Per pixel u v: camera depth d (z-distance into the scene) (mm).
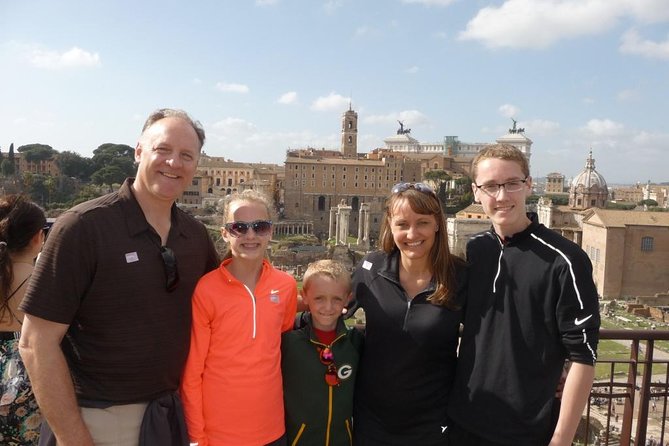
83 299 1263
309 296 1542
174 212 1411
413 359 1482
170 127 1322
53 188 31781
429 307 1488
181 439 1356
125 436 1305
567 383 1324
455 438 1481
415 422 1511
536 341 1377
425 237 1464
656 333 1849
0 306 1558
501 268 1441
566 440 1305
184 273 1377
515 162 1431
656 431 5070
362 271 1611
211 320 1418
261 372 1429
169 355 1340
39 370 1194
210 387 1410
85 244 1229
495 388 1390
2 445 1579
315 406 1521
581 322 1321
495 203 1433
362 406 1573
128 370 1287
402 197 1472
